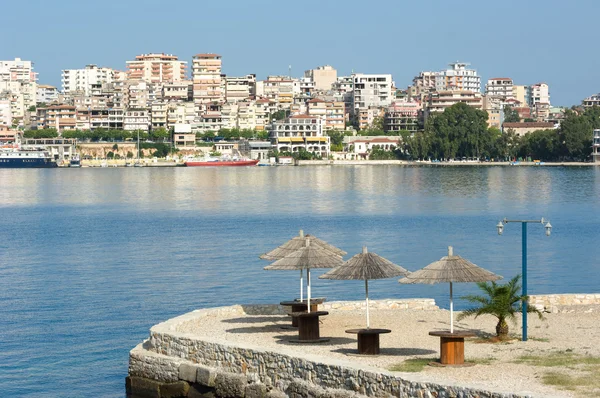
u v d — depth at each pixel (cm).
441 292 10206
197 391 6103
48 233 17975
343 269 6291
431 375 5369
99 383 6812
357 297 9994
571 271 12069
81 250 15012
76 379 6938
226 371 6025
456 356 5656
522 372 5416
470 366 5612
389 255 14012
